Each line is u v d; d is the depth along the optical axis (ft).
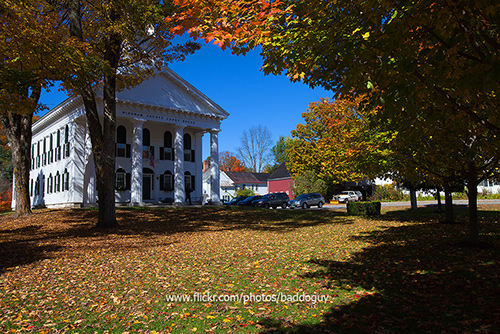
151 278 24.12
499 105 14.67
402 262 26.37
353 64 15.06
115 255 33.17
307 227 54.80
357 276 22.72
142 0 49.52
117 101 88.63
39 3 37.09
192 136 117.60
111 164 55.36
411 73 14.05
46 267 28.22
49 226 56.03
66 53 33.73
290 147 151.23
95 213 70.13
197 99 106.93
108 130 54.65
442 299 17.69
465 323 14.30
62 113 99.45
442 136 24.70
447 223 51.19
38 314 17.39
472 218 31.91
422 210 78.59
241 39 16.47
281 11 16.60
